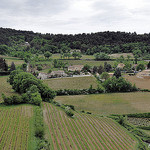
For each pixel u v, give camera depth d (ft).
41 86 229.86
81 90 279.69
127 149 142.10
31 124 151.02
